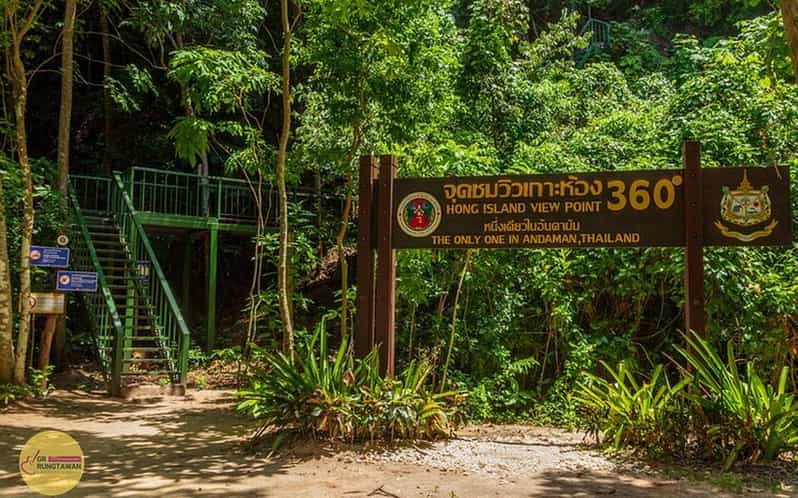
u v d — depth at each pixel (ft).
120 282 35.73
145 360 31.07
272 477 14.57
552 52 44.39
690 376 16.72
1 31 28.25
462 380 25.45
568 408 22.98
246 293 52.54
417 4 23.15
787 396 15.93
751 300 22.58
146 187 50.70
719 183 17.90
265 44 45.52
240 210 46.73
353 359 19.81
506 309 26.27
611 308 26.84
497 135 33.53
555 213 19.15
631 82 49.75
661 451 16.11
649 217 18.38
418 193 20.33
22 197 29.71
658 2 63.21
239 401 26.16
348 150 25.95
